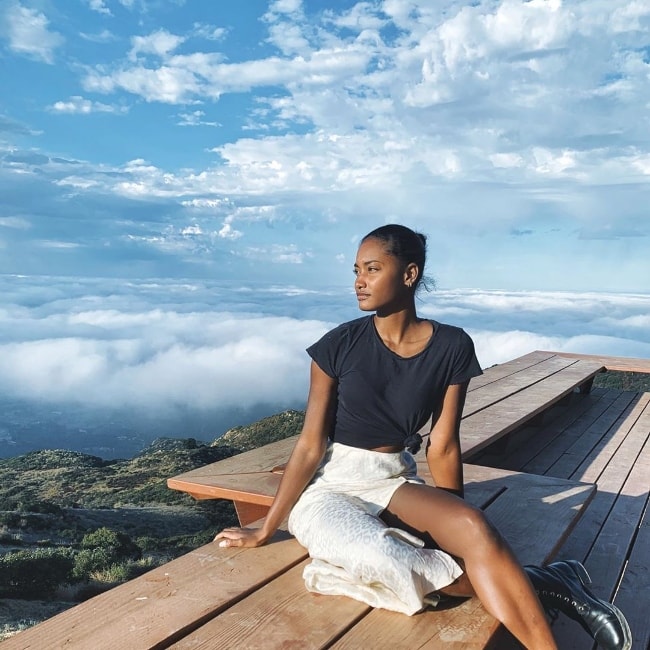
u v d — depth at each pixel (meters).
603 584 3.15
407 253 2.08
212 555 2.35
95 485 45.78
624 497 4.60
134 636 1.78
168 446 59.06
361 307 2.11
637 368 8.27
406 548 1.94
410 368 2.12
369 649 1.77
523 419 5.12
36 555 24.55
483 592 1.86
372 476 2.21
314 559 2.12
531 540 2.51
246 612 1.96
